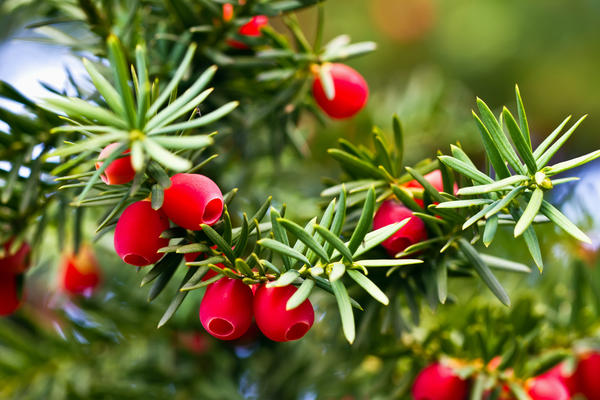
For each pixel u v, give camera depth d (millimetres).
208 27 352
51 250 409
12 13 399
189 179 318
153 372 402
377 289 308
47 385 394
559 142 312
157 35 354
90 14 351
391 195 340
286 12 357
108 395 395
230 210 391
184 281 321
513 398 361
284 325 312
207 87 364
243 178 401
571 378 375
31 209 354
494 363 365
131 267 412
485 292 403
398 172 343
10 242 352
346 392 399
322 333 394
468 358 366
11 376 399
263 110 372
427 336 369
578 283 386
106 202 326
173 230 319
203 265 320
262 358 411
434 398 359
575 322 381
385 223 333
